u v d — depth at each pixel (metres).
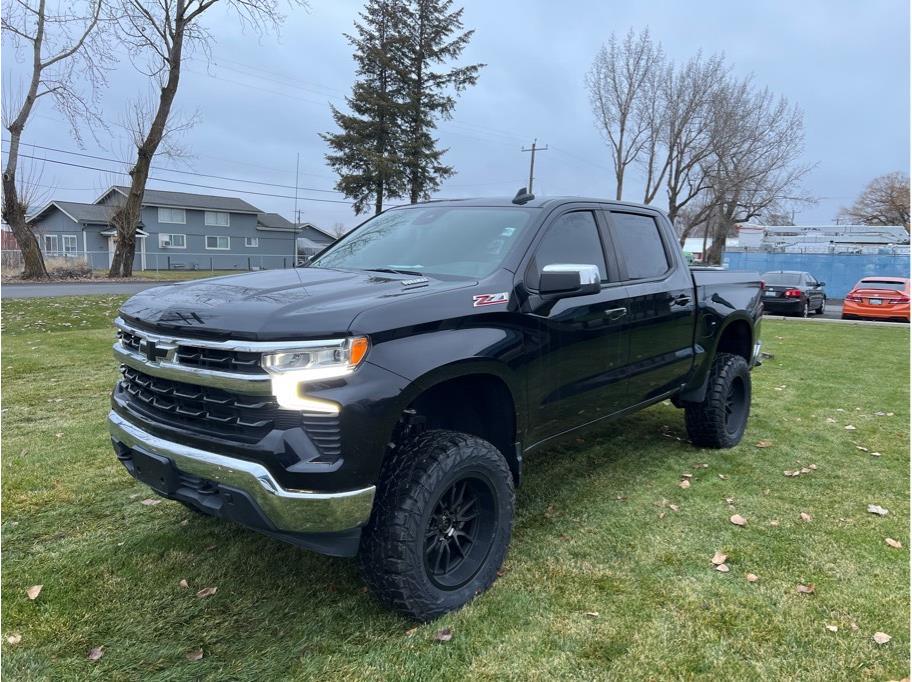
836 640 2.58
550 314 3.15
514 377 2.92
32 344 9.15
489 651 2.48
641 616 2.72
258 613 2.74
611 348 3.63
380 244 3.69
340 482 2.29
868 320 18.45
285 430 2.30
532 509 3.84
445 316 2.64
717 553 3.28
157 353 2.55
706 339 4.60
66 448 4.72
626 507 3.88
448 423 3.22
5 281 23.59
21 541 3.34
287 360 2.27
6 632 2.59
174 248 47.53
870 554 3.30
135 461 2.75
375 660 2.43
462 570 2.83
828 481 4.37
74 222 44.50
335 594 2.88
